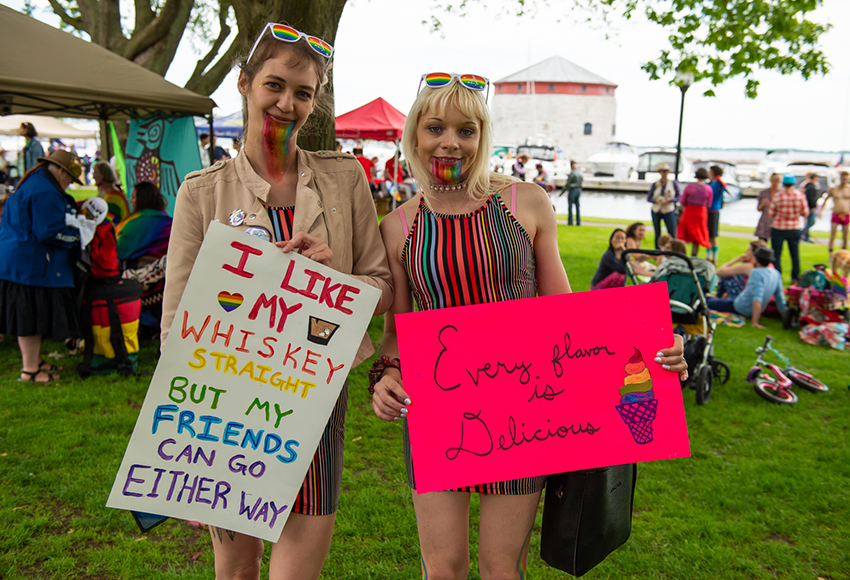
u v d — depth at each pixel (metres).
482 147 2.02
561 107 62.47
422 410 1.94
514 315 1.97
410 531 3.19
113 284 5.28
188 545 3.04
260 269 1.82
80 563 2.87
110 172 6.28
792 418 4.91
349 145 30.16
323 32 5.16
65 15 12.59
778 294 8.02
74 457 3.82
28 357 5.12
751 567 2.96
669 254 5.30
